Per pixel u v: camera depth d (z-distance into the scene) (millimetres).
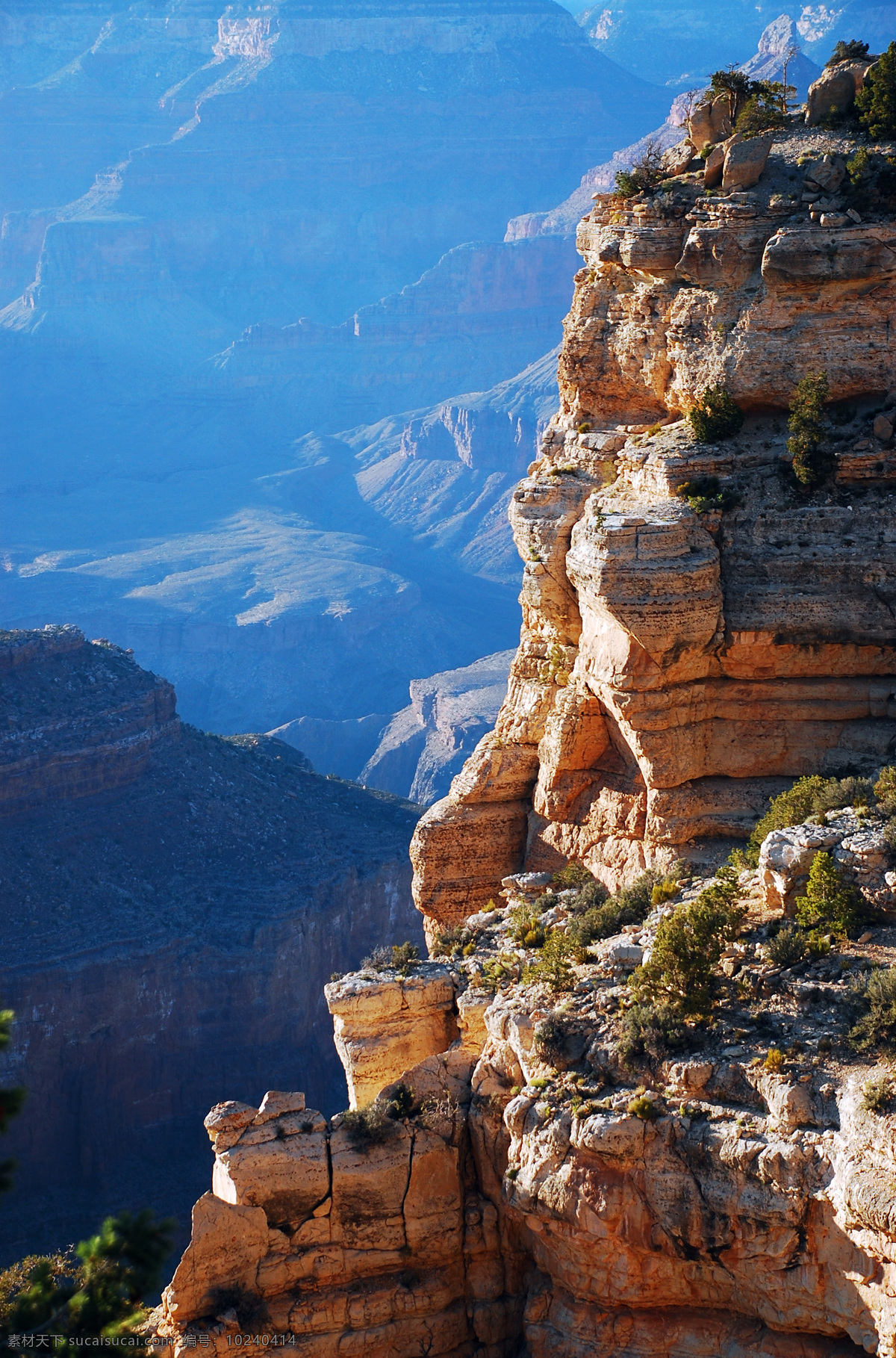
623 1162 37531
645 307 57156
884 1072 35938
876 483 51562
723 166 55562
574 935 46719
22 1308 25938
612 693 52094
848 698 51688
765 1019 38906
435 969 48531
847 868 41906
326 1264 41406
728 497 52156
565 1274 39312
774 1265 35812
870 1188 33875
